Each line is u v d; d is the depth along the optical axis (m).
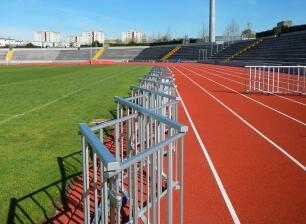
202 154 7.75
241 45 74.00
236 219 4.78
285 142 8.82
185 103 15.65
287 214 4.93
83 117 12.04
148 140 5.41
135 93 9.58
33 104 14.91
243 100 16.58
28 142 8.59
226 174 6.50
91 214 4.82
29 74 38.16
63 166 6.83
